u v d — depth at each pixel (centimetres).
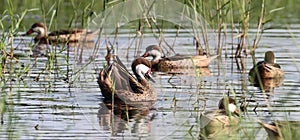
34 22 2592
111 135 1234
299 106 1423
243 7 2022
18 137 1198
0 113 1361
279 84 1681
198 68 1986
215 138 1216
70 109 1415
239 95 1548
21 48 2166
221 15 2053
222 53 2116
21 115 1353
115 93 1534
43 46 2267
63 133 1231
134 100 1523
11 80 1669
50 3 2638
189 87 1647
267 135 1207
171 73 1922
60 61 1944
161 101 1517
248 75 1803
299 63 1925
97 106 1467
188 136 1230
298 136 1149
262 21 2119
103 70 1603
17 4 2761
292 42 2177
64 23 2555
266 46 2147
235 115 1373
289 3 2784
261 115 1351
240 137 1210
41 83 1652
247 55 2052
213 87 1641
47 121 1314
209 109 1420
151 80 1727
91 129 1266
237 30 2223
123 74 1593
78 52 2084
